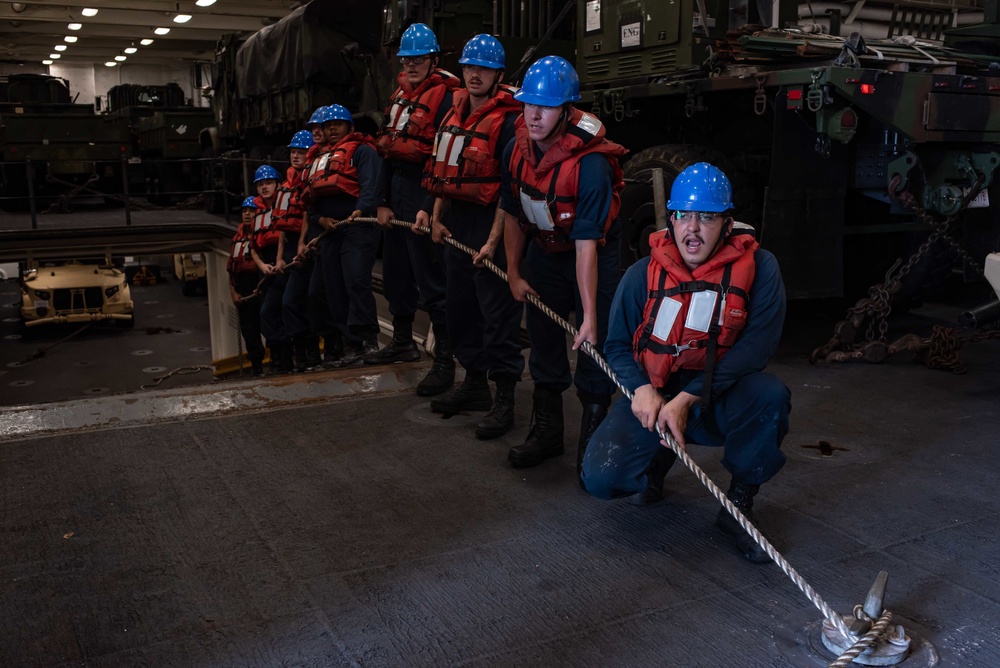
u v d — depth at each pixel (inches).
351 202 245.3
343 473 148.8
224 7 1049.5
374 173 237.0
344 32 458.3
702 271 111.2
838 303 287.7
